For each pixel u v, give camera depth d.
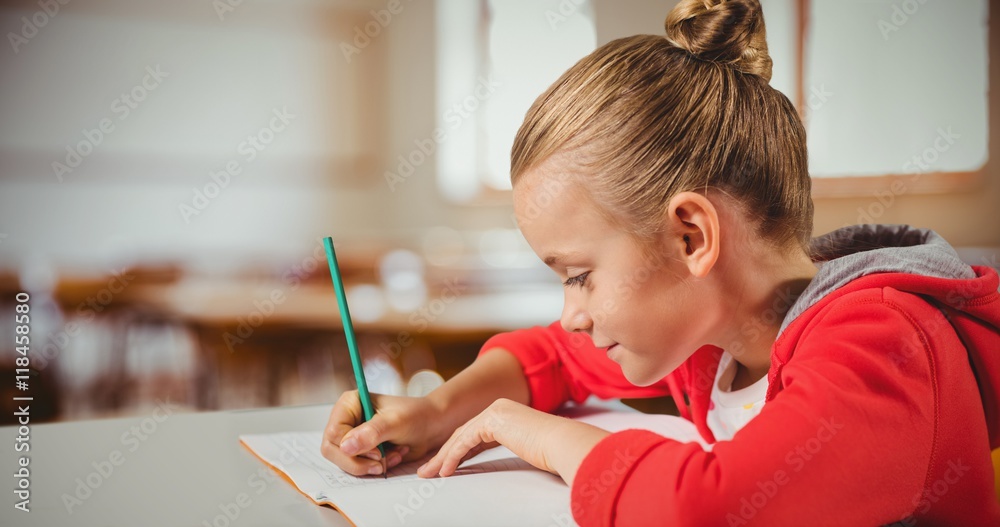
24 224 4.01
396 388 2.60
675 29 0.71
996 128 4.18
